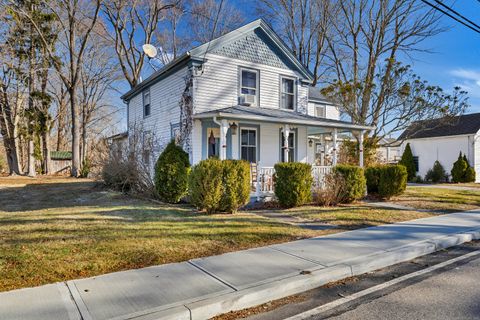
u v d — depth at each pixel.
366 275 4.23
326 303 3.37
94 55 28.64
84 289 3.42
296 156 13.34
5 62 19.38
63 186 14.83
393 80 14.99
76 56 21.75
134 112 16.67
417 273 4.30
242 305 3.28
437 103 14.37
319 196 9.76
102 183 14.35
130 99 17.30
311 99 18.64
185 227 6.25
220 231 6.00
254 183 10.95
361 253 4.81
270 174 10.48
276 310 3.23
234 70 11.91
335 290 3.73
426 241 5.59
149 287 3.48
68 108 32.03
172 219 7.00
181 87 11.70
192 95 10.97
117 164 11.89
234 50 11.92
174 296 3.25
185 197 10.10
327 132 14.10
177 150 9.77
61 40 23.20
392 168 10.90
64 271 3.92
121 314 2.88
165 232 5.80
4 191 12.94
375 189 11.77
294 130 13.34
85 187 13.98
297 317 3.06
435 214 8.54
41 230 5.79
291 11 24.06
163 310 2.96
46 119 22.69
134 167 11.19
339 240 5.63
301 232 6.23
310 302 3.40
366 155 15.88
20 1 19.30
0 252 4.50
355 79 16.19
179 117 11.79
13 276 3.73
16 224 6.30
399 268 4.52
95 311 2.93
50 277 3.76
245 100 12.04
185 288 3.46
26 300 3.14
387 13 17.81
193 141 10.98
